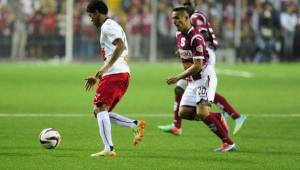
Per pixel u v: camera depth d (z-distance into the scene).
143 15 94.56
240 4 97.12
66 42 93.75
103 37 28.17
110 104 28.30
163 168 25.77
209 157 28.17
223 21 97.06
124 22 93.69
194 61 28.84
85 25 94.56
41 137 29.45
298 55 99.44
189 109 30.62
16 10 93.19
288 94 57.09
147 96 54.78
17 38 93.38
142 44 95.31
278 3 98.25
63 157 27.77
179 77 28.73
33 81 67.44
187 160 27.47
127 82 28.73
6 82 65.94
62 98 52.59
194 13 32.25
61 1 94.56
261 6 97.81
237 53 97.88
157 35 96.06
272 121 40.38
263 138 33.72
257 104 49.53
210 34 31.94
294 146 31.25
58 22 94.44
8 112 43.38
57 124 38.00
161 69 85.12
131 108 46.62
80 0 94.56
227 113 34.81
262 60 98.50
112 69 28.25
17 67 86.75
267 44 97.94
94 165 26.17
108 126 28.11
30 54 94.56
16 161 26.86
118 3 93.50
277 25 97.88
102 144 31.17
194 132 35.50
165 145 31.33
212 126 29.61
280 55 99.06
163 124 38.72
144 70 83.31
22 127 36.62
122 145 31.20
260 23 97.62
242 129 36.91
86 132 35.00
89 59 95.12
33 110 44.56
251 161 27.30
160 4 95.69
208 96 29.91
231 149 29.72
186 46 29.58
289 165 26.50
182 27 29.38
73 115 42.16
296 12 98.12
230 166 26.27
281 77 75.38
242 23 97.94
